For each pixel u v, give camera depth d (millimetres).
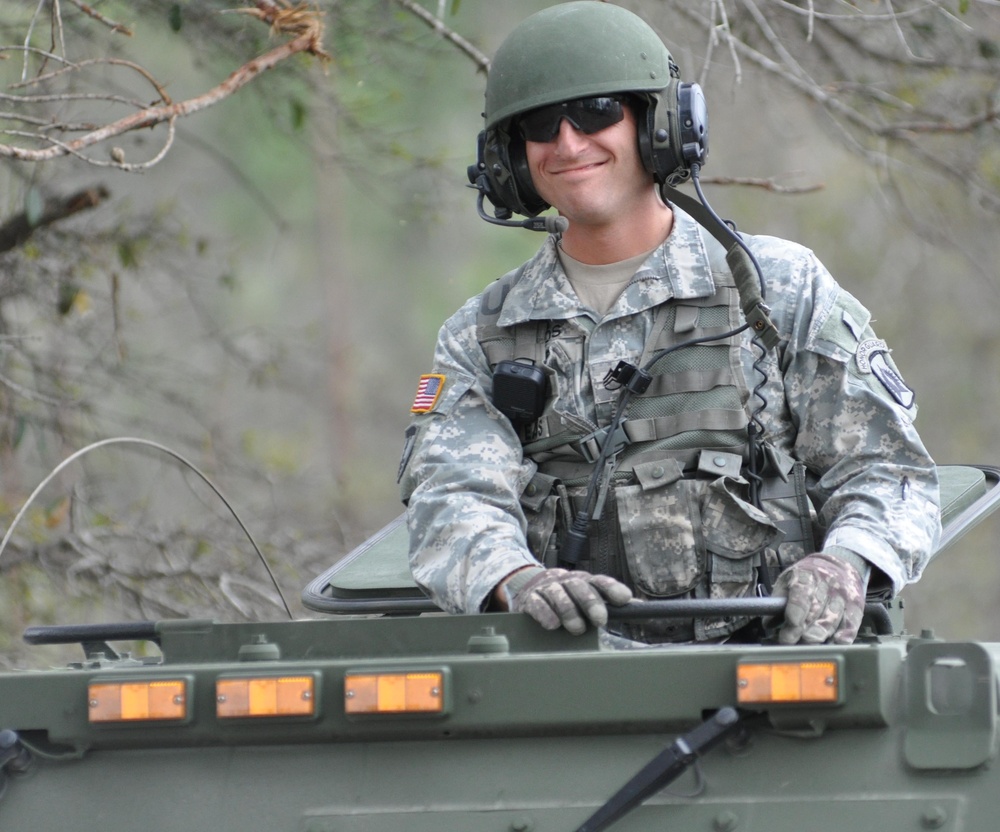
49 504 28391
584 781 10539
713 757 10500
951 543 14922
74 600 26828
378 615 16359
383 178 29719
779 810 10203
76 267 27719
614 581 11641
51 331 30453
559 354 14320
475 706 10625
